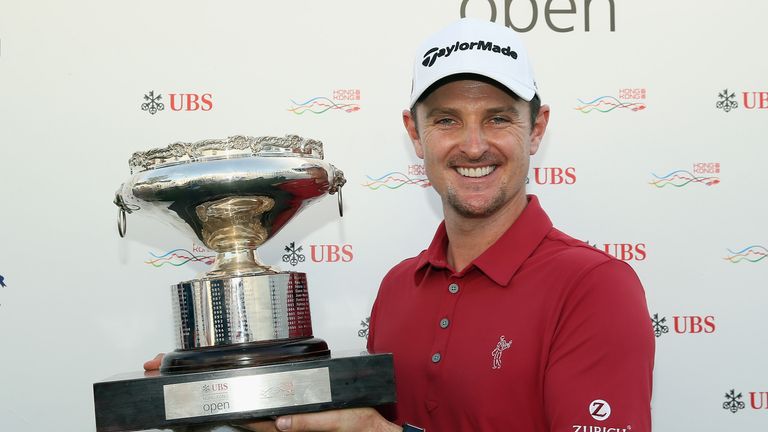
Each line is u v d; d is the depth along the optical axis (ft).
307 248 5.65
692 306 5.59
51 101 5.45
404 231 5.64
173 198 3.73
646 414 3.67
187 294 3.83
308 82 5.57
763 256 5.60
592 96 5.62
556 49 5.62
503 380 3.89
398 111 5.61
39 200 5.45
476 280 4.20
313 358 3.69
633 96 5.63
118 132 5.49
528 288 4.02
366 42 5.59
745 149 5.62
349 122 5.60
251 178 3.67
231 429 3.59
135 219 5.51
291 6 5.56
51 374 5.44
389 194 5.64
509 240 4.20
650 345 3.80
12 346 5.41
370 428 3.61
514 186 4.20
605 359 3.71
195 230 3.99
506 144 4.12
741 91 5.62
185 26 5.51
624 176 5.62
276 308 3.81
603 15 5.62
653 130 5.62
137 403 3.41
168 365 3.75
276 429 3.63
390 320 4.60
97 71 5.48
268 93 5.56
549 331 3.86
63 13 5.46
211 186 3.66
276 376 3.46
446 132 4.18
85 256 5.48
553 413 3.71
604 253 4.08
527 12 5.61
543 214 4.39
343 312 5.64
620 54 5.62
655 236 5.62
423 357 4.21
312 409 3.48
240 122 5.53
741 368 5.58
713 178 5.62
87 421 5.45
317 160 3.93
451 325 4.13
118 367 5.49
